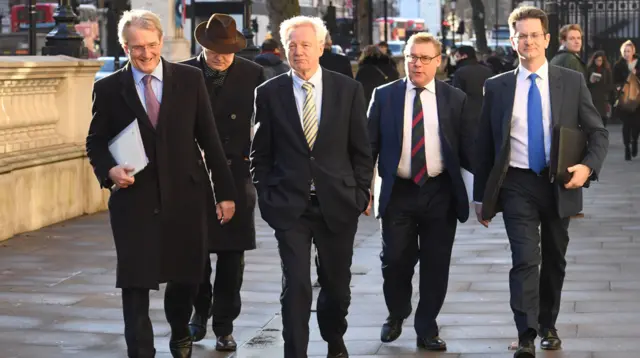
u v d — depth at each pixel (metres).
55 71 14.16
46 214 13.83
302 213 6.82
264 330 8.52
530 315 7.26
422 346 7.88
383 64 16.81
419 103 7.74
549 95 7.42
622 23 36.19
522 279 7.32
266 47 15.83
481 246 12.40
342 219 6.86
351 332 8.41
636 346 7.75
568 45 15.27
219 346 7.91
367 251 12.21
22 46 45.00
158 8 33.56
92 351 7.89
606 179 18.97
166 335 8.33
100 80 6.81
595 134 7.40
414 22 73.06
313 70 6.93
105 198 15.28
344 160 6.93
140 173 6.70
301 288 6.73
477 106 16.52
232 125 7.95
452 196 7.77
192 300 7.17
